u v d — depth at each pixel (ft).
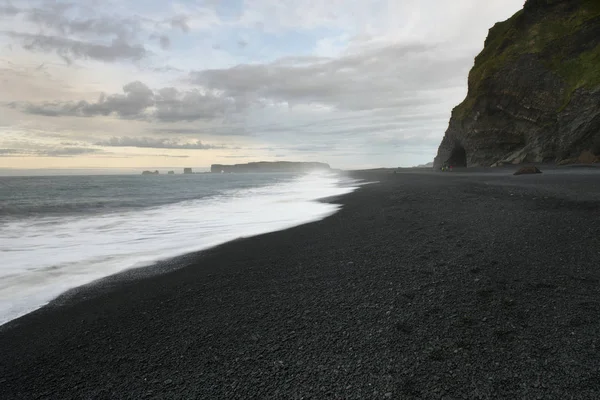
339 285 16.25
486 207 34.32
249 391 8.86
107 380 9.82
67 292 17.76
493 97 138.92
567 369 8.75
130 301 16.12
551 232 21.81
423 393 8.30
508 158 131.44
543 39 126.31
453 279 15.67
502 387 8.29
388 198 53.16
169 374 9.91
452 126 171.22
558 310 11.93
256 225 37.73
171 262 23.24
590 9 118.93
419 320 12.07
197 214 49.75
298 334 11.75
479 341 10.42
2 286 18.80
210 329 12.66
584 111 101.40
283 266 20.29
